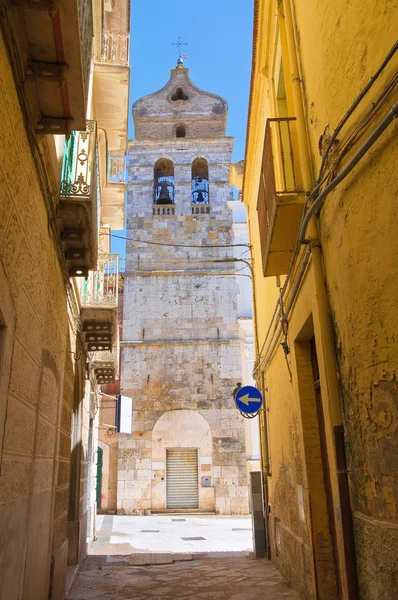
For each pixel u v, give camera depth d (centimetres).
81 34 390
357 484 368
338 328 412
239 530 1543
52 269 558
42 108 430
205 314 2252
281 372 805
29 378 439
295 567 705
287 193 518
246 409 973
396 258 290
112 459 2175
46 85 404
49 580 598
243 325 2234
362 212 340
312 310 492
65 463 749
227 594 725
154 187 2556
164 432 2095
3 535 357
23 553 431
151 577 866
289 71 612
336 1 396
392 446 301
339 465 397
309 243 474
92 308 930
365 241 336
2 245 326
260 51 821
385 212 303
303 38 516
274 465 936
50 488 593
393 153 291
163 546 1239
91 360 1249
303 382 627
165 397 2134
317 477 584
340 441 405
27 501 445
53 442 611
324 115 436
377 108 314
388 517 308
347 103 373
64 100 420
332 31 408
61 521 702
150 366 2173
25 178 393
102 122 1041
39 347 488
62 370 684
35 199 438
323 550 555
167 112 2667
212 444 2078
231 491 2016
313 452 595
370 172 324
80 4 396
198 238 2383
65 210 581
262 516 1052
